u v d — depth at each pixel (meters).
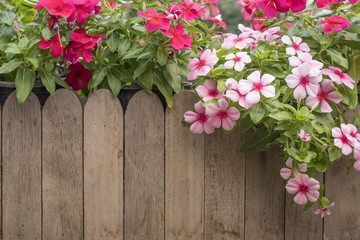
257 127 2.25
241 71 2.18
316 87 2.03
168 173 2.24
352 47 2.27
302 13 2.37
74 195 2.16
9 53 2.14
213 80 2.17
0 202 2.11
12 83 2.15
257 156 2.29
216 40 2.63
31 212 2.13
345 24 2.13
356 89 2.26
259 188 2.30
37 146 2.12
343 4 2.42
